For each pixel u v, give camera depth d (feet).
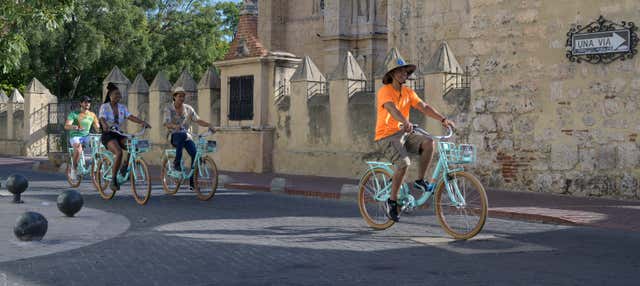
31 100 115.75
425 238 29.35
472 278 21.34
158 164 86.07
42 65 150.71
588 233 31.71
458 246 27.35
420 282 20.84
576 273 22.08
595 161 46.80
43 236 29.09
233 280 21.25
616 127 45.85
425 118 57.36
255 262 24.06
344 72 64.18
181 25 175.63
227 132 74.18
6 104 127.95
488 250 26.40
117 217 36.42
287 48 128.67
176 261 24.30
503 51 51.72
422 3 89.10
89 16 153.07
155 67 169.07
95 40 149.79
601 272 22.26
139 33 159.84
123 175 44.78
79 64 150.41
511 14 51.16
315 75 68.69
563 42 48.44
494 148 52.37
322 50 122.83
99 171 47.34
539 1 49.62
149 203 43.75
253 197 48.83
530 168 50.24
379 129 30.07
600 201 44.14
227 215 37.65
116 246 27.40
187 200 45.68
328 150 65.77
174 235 30.22
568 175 48.14
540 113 49.70
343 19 116.57
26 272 22.57
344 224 34.01
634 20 45.01
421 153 29.58
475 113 53.42
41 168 78.84
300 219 36.01
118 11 154.51
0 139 125.08
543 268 22.90
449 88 56.44
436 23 87.71
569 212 37.99
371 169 32.14
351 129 63.62
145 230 31.73
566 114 48.32
